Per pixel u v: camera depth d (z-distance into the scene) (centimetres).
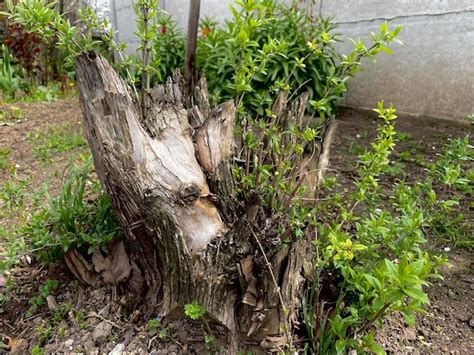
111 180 127
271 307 123
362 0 427
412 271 94
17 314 160
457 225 215
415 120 418
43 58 588
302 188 149
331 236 120
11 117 428
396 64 421
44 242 153
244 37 126
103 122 122
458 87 377
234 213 138
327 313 135
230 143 141
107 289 157
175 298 132
